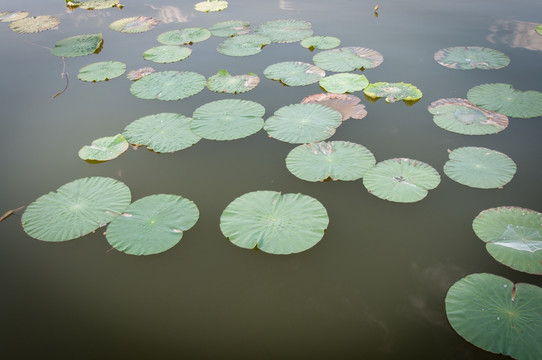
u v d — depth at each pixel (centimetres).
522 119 426
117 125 444
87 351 244
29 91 516
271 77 527
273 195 338
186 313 264
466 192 343
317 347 243
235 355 241
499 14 704
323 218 317
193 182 364
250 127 428
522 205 329
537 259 279
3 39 679
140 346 246
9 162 393
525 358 227
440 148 394
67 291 279
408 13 726
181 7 809
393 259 293
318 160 375
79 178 372
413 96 471
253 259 297
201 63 575
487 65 535
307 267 290
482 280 269
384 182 347
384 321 256
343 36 639
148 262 296
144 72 549
